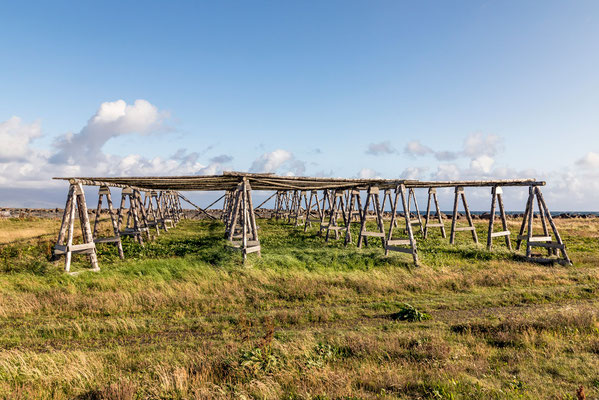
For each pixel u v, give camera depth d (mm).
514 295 11016
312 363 5723
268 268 14078
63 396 5082
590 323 7707
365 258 16297
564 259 16000
